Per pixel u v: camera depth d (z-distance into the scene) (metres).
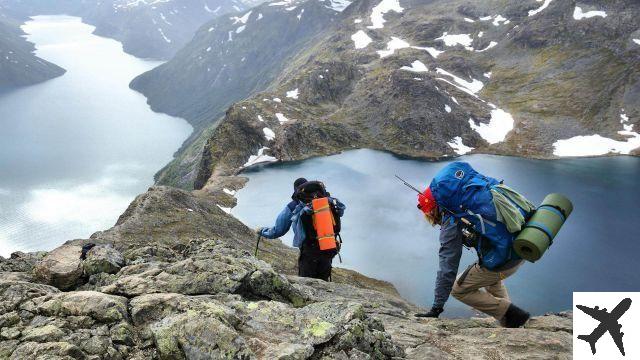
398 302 10.65
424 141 168.00
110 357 4.64
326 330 5.18
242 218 103.88
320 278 9.48
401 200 116.75
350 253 84.88
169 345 4.71
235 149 158.88
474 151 164.50
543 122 175.12
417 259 82.25
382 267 79.12
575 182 131.00
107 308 5.31
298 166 149.50
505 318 7.08
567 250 87.75
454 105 183.88
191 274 6.75
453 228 6.48
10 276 7.36
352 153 163.00
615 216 105.88
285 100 190.62
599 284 75.06
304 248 9.03
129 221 41.22
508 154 160.62
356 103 196.25
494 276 6.71
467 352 6.12
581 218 105.12
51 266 7.56
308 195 8.80
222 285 6.59
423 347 6.16
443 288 6.94
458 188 6.36
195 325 4.82
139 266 7.42
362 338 5.28
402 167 148.38
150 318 5.32
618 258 84.38
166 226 42.50
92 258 7.79
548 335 6.60
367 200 116.50
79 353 4.54
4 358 4.52
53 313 5.33
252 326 5.29
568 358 6.05
